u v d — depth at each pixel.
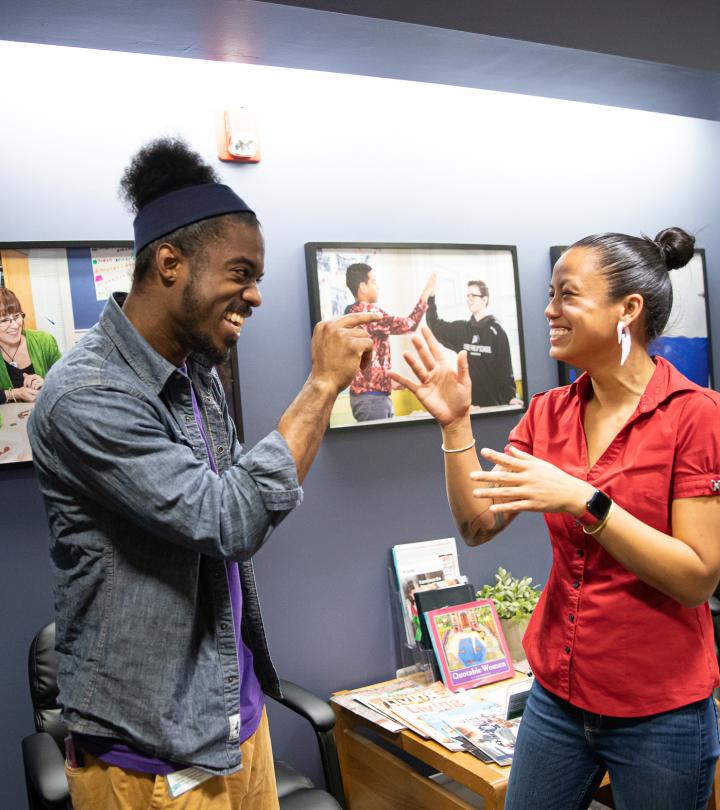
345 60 2.34
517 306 3.00
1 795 2.27
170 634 1.23
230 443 1.55
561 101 3.14
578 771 1.55
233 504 1.18
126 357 1.25
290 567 2.64
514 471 1.42
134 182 1.30
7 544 2.27
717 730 1.50
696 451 1.39
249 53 2.23
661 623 1.43
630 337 1.49
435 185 2.88
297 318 2.65
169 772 1.24
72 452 1.17
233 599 1.39
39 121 2.29
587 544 1.49
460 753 2.14
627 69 2.59
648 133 3.35
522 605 2.81
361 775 2.62
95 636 1.23
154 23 1.96
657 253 1.52
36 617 2.30
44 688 2.17
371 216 2.77
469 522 1.70
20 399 2.25
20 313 2.25
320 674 2.69
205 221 1.21
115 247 2.35
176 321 1.25
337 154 2.71
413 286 2.80
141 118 2.42
